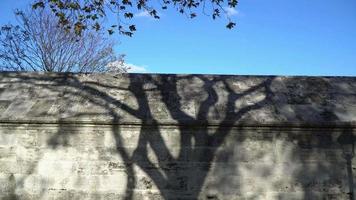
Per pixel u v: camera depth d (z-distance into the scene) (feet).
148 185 24.31
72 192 24.21
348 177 24.79
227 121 24.59
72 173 24.43
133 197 24.16
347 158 24.98
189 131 24.91
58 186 24.29
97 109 25.67
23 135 24.91
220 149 24.76
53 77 29.60
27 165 24.59
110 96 27.14
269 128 24.91
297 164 24.75
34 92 27.66
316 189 24.53
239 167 24.59
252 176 24.52
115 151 24.67
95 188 24.25
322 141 25.08
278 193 24.38
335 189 24.61
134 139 24.82
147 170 24.48
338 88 28.81
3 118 24.76
